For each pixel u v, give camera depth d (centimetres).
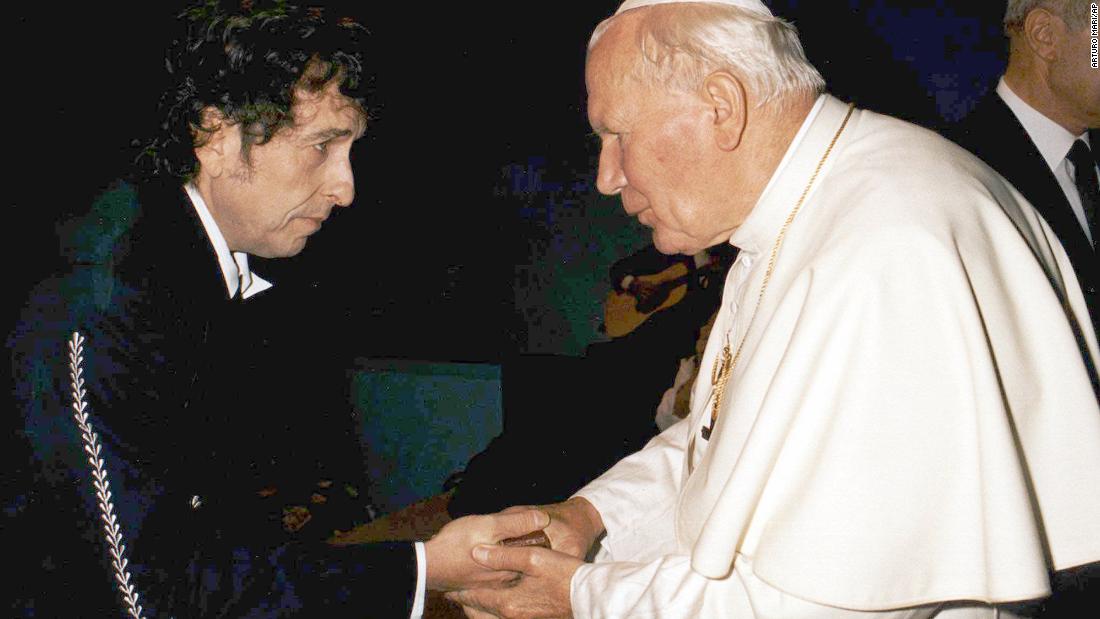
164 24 396
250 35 145
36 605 137
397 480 441
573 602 168
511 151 532
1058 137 263
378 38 495
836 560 134
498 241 549
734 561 146
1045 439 143
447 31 508
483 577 180
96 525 136
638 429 371
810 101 158
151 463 141
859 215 146
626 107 156
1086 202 266
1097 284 249
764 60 152
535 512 190
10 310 150
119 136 396
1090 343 168
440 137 528
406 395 436
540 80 516
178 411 146
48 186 395
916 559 134
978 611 153
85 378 135
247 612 156
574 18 502
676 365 377
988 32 338
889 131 159
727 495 142
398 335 543
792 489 140
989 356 137
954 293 138
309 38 146
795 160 156
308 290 496
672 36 152
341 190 155
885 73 357
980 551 133
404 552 177
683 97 153
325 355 464
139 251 143
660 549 198
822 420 139
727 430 154
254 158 148
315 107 148
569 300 543
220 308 155
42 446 135
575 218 531
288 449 427
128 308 139
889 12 352
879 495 135
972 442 134
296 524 397
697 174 157
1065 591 188
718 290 374
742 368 158
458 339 551
